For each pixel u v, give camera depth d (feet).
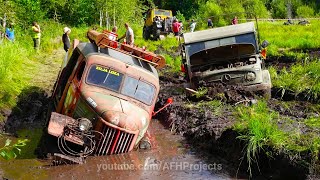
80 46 35.58
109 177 27.20
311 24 133.59
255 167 27.86
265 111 36.29
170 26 107.65
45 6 112.27
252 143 27.73
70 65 36.81
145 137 33.09
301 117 35.35
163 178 27.20
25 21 87.15
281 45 81.00
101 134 29.68
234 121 35.63
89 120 29.94
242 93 42.70
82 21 124.67
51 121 29.40
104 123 29.60
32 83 49.03
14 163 29.17
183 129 37.91
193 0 193.47
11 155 30.63
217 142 32.22
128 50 34.83
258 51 44.60
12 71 49.62
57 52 75.41
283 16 202.39
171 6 194.29
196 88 44.75
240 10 173.99
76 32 99.86
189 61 45.21
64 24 117.29
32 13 92.48
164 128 39.70
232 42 44.37
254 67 43.06
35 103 42.47
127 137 30.37
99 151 30.19
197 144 34.22
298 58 62.80
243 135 29.22
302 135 28.86
